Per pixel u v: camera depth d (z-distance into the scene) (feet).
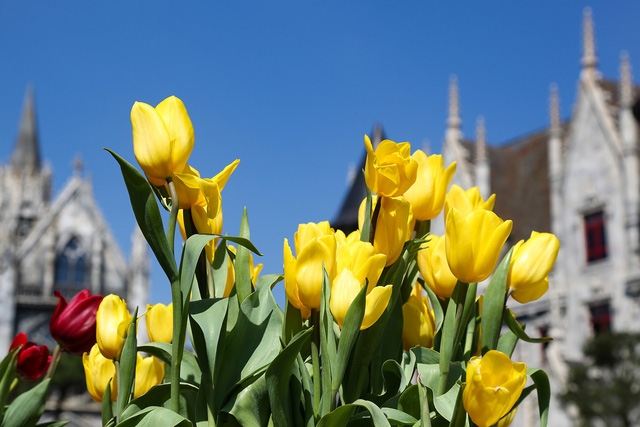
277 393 7.08
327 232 8.02
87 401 162.61
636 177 121.08
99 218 199.62
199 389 7.51
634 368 97.60
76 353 10.25
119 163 6.91
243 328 7.68
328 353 7.15
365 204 8.54
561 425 111.34
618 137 124.57
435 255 8.31
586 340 100.48
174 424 6.91
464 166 145.38
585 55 131.54
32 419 8.50
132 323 7.88
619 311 118.62
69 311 10.00
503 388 6.52
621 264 119.96
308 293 7.28
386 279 7.82
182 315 7.12
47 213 196.75
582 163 128.67
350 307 6.92
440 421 7.64
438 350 8.34
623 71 125.90
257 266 9.41
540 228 135.74
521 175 146.82
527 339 7.79
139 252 198.90
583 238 126.31
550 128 134.21
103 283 196.75
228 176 8.06
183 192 7.59
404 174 7.60
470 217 7.42
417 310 8.64
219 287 8.39
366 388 7.95
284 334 7.67
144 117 7.35
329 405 7.06
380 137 86.63
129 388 7.78
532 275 7.77
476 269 7.45
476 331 8.42
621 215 121.60
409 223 8.43
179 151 7.38
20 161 330.13
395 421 7.29
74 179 200.23
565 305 124.26
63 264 195.83
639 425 96.53
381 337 7.97
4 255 189.26
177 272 7.15
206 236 7.20
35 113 341.21
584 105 129.90
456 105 150.10
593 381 99.04
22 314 189.47
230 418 7.46
